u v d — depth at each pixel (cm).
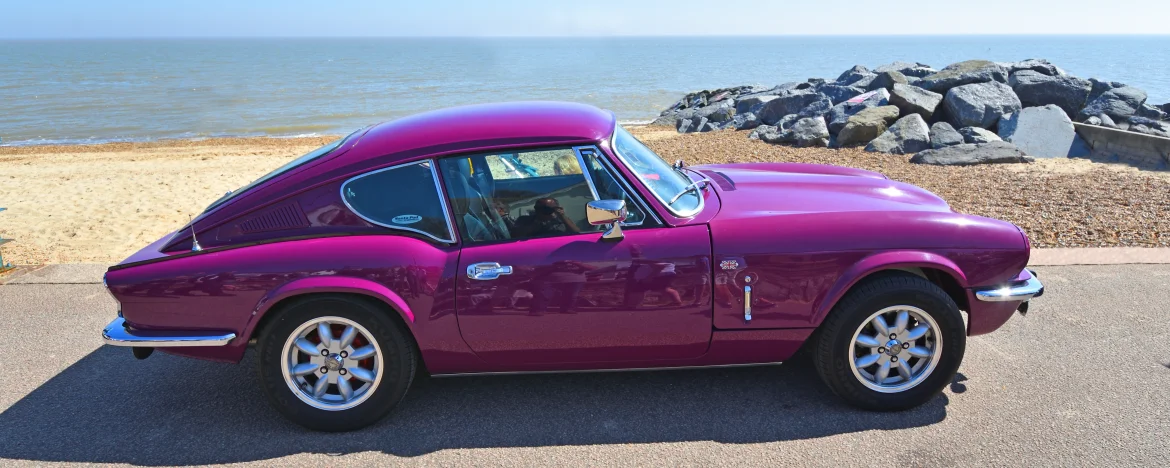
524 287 330
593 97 4219
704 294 333
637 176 342
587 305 333
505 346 342
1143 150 1002
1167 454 311
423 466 319
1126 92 1402
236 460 329
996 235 341
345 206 339
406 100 4334
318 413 344
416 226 338
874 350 342
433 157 340
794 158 1154
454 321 334
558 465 316
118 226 899
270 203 339
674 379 391
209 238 340
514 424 352
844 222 339
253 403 383
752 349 348
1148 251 585
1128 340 426
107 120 3222
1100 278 530
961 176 951
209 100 4353
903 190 408
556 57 15438
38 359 441
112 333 343
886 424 341
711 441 331
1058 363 398
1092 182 880
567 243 334
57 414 375
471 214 339
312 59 14712
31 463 330
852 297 333
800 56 16900
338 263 326
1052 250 595
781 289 332
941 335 337
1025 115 1187
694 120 1873
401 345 338
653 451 325
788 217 343
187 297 330
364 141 356
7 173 1380
